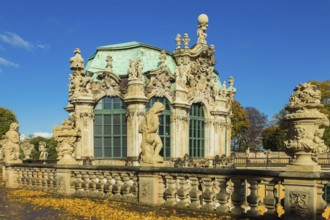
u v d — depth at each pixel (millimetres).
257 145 98750
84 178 16453
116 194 15117
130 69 31906
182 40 37688
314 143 9453
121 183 15312
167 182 13305
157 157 13852
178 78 34531
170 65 36750
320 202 9227
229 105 43188
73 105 34094
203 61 38219
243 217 11016
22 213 12633
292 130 9734
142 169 13695
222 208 11672
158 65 34250
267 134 82812
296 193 9469
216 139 39281
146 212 12289
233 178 11445
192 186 12562
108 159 32438
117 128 32781
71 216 12000
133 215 11812
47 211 12930
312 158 10031
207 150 38406
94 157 32938
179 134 34094
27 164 19500
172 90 34250
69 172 16922
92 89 32844
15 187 20266
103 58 36719
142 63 32281
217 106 39219
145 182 13750
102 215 11984
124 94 32406
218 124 39281
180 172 12789
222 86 40469
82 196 16281
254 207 10930
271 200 10500
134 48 36438
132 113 31438
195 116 37250
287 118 9688
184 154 34281
